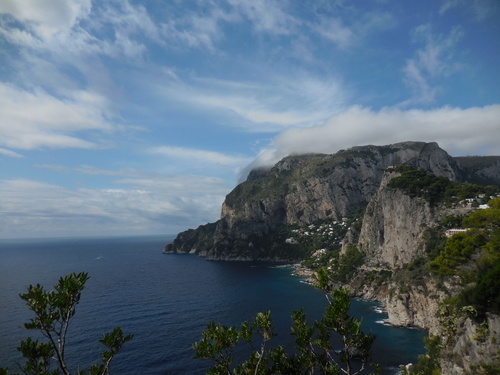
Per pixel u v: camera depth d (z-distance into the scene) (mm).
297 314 14289
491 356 31203
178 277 169375
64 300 11203
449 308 46938
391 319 86625
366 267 128375
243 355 60844
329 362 13328
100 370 12125
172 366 58125
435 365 44031
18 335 71062
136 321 85250
